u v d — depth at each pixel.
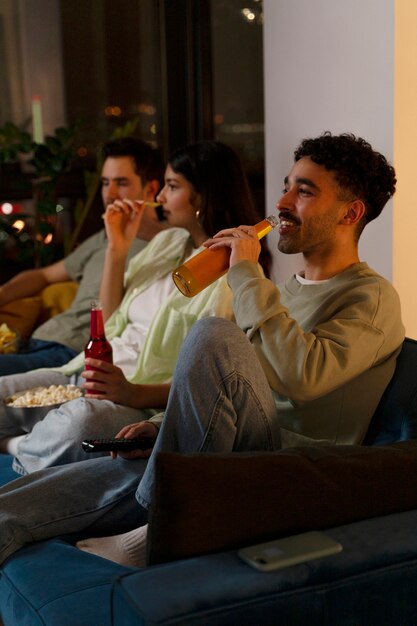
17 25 4.36
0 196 4.30
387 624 1.25
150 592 1.17
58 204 4.31
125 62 4.49
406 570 1.26
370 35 2.56
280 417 1.94
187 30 4.45
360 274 1.96
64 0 4.39
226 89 4.52
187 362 1.63
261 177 4.61
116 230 2.90
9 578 1.63
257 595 1.17
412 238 2.60
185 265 1.95
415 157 2.57
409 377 1.85
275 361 1.80
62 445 2.20
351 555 1.26
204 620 1.13
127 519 1.88
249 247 1.94
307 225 1.97
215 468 1.30
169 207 2.70
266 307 1.85
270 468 1.33
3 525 1.75
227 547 1.30
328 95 2.77
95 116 4.49
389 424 1.85
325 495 1.36
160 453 1.29
